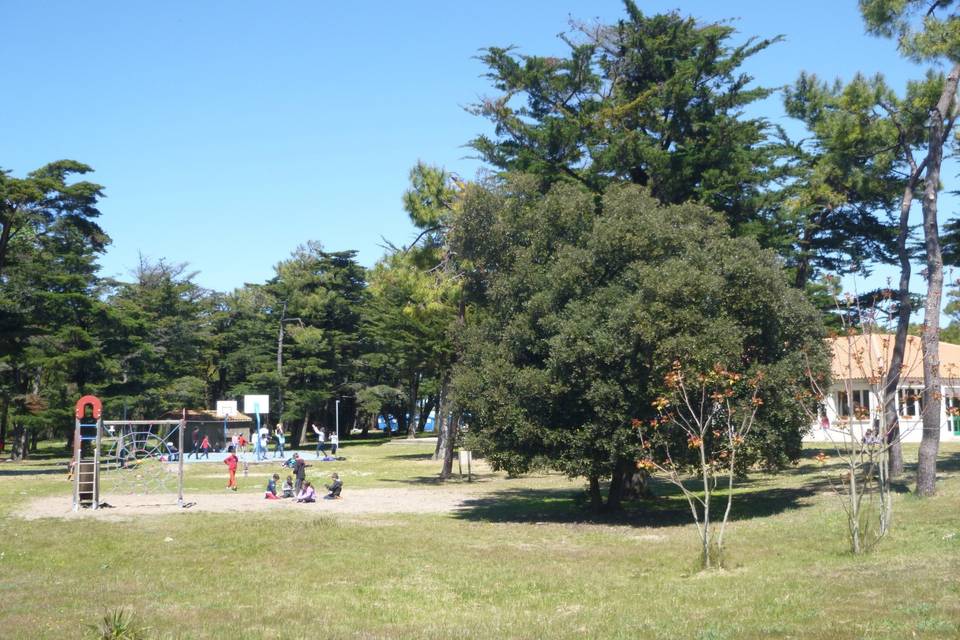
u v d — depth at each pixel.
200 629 9.95
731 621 9.22
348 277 76.12
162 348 65.38
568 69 29.38
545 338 21.38
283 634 9.65
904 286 22.56
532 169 28.89
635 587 12.27
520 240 24.61
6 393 51.19
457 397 22.41
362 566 15.04
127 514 23.52
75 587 13.21
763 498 24.89
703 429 14.66
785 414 19.98
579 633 9.20
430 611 11.16
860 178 25.72
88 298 51.75
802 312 21.22
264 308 77.50
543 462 20.61
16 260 47.44
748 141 28.84
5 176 41.41
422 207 35.62
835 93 29.47
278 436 54.91
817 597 10.11
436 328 41.66
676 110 28.22
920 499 19.80
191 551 17.12
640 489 27.11
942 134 20.56
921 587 10.10
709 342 18.77
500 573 14.05
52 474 40.97
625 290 20.61
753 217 29.36
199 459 52.81
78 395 52.09
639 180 29.56
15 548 17.47
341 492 31.08
